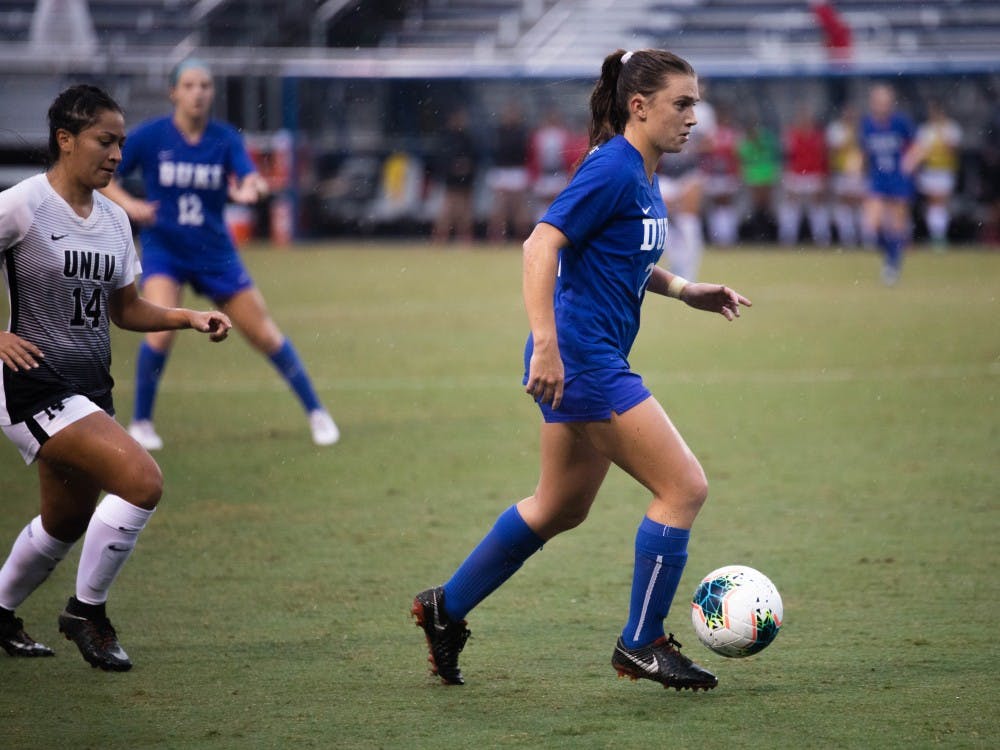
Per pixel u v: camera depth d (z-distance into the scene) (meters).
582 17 116.75
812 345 48.88
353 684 15.96
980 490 26.73
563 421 14.88
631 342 15.42
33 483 28.59
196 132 30.94
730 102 97.50
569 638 17.86
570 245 14.45
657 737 13.95
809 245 94.44
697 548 22.59
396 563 21.95
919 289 67.00
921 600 19.38
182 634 18.12
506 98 98.69
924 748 13.52
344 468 29.56
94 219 16.47
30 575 17.03
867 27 111.00
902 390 38.97
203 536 23.78
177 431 33.97
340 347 49.09
